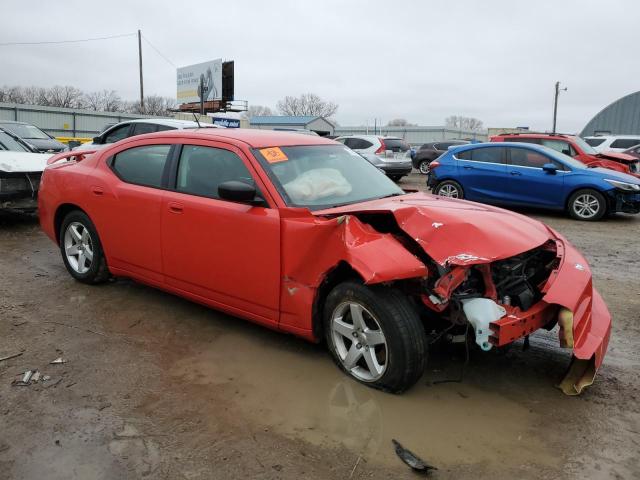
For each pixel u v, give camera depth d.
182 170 4.28
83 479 2.55
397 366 3.19
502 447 2.84
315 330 3.58
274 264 3.59
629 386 3.51
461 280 3.16
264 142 4.11
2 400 3.22
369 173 4.51
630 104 43.38
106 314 4.59
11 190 7.61
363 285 3.27
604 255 7.41
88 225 5.05
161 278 4.43
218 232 3.88
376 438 2.89
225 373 3.59
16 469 2.61
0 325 4.32
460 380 3.54
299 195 3.76
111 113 40.44
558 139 12.95
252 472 2.62
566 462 2.72
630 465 2.71
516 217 3.88
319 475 2.60
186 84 49.22
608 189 10.28
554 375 3.65
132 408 3.16
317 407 3.19
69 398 3.26
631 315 4.86
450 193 12.16
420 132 61.88
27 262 6.23
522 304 3.38
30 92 71.31
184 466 2.65
